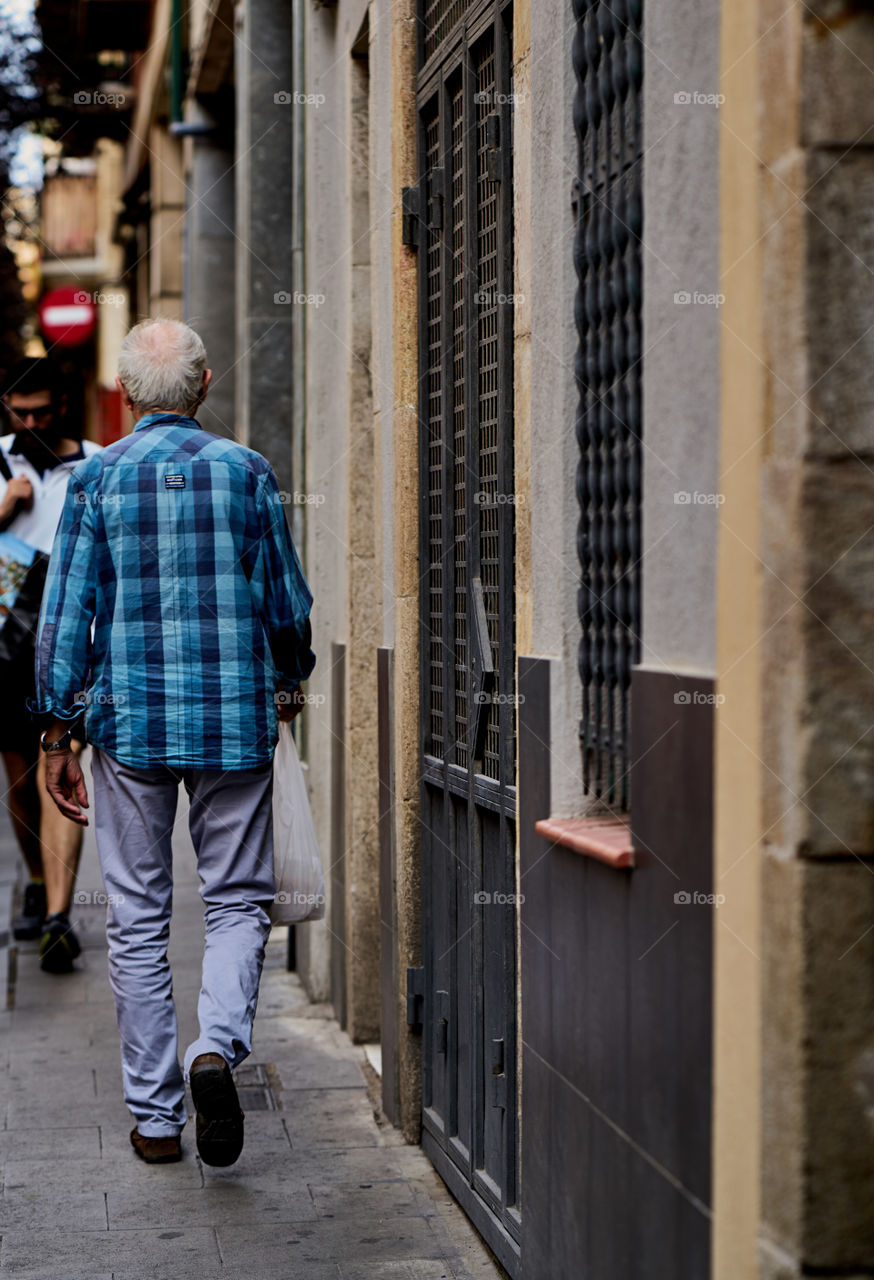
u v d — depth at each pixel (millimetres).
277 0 8461
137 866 4660
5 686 7094
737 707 2303
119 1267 3883
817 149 2143
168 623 4559
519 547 3592
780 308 2191
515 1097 3811
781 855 2184
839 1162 2152
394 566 4984
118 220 22219
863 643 2158
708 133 2463
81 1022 6184
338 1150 4809
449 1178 4398
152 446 4605
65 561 4586
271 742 4680
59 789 4730
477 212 4227
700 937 2441
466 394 4281
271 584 4680
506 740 3838
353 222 6059
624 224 2957
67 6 19234
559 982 3219
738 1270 2307
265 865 4699
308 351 6801
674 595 2604
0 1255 3957
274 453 8602
